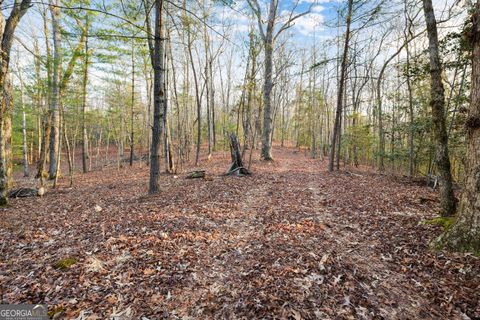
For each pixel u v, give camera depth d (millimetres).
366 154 20547
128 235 4402
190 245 4102
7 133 8500
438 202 6113
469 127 3354
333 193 7582
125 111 19328
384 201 6465
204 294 2916
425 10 4730
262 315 2527
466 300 2588
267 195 7422
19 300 2738
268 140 16219
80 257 3639
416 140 11516
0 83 6340
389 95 13930
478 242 3188
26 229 4875
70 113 12039
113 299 2771
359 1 9469
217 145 27531
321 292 2865
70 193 8844
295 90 31609
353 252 3809
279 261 3576
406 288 2902
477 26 3240
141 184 9820
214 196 7207
